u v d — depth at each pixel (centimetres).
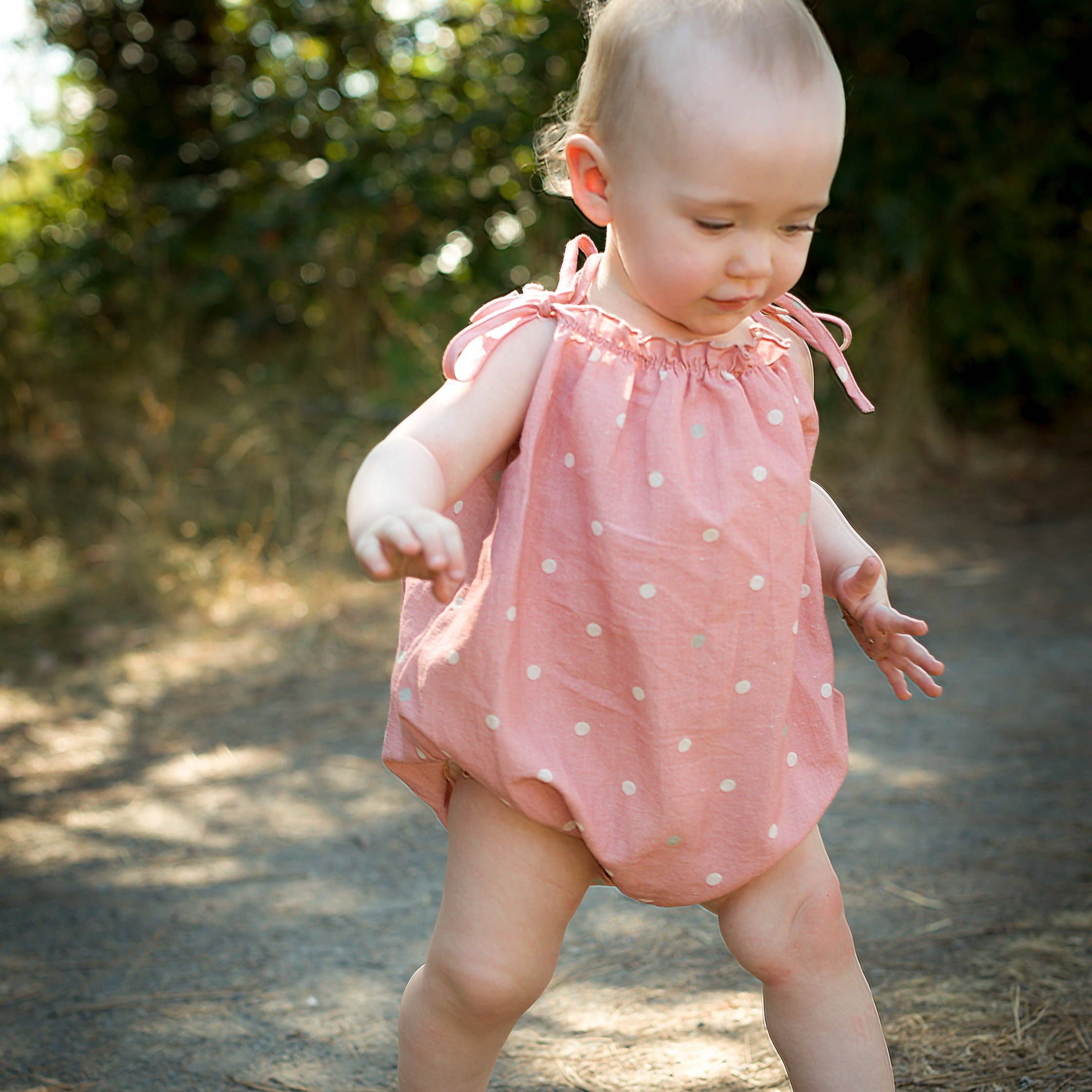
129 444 573
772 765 132
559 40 629
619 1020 195
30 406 603
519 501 127
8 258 722
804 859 139
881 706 346
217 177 729
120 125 745
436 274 670
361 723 347
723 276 123
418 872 256
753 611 130
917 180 644
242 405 601
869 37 632
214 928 233
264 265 662
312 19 686
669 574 125
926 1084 171
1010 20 645
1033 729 321
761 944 136
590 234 627
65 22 724
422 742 131
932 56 652
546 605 129
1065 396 740
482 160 657
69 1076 185
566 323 130
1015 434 713
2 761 327
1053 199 704
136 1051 191
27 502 524
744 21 119
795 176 119
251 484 546
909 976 202
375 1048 190
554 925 134
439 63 696
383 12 692
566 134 143
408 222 668
